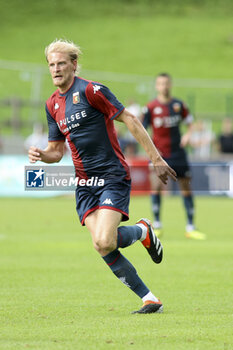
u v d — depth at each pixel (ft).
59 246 117.80
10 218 167.84
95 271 91.30
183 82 389.19
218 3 631.15
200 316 61.46
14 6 603.67
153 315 61.98
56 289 77.25
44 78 358.23
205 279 84.74
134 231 63.26
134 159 236.63
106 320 59.72
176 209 201.67
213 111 327.67
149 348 49.34
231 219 169.37
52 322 59.06
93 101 62.13
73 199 238.68
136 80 344.08
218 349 49.06
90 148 63.26
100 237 59.62
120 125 265.75
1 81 371.56
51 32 559.79
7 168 241.55
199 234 130.00
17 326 57.47
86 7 613.11
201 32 565.94
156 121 135.23
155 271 91.71
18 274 88.33
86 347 49.65
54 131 66.90
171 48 535.19
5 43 534.78
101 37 553.64
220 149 249.75
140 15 601.21
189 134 136.46
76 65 64.23
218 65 505.66
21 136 281.74
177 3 630.33
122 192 63.00
